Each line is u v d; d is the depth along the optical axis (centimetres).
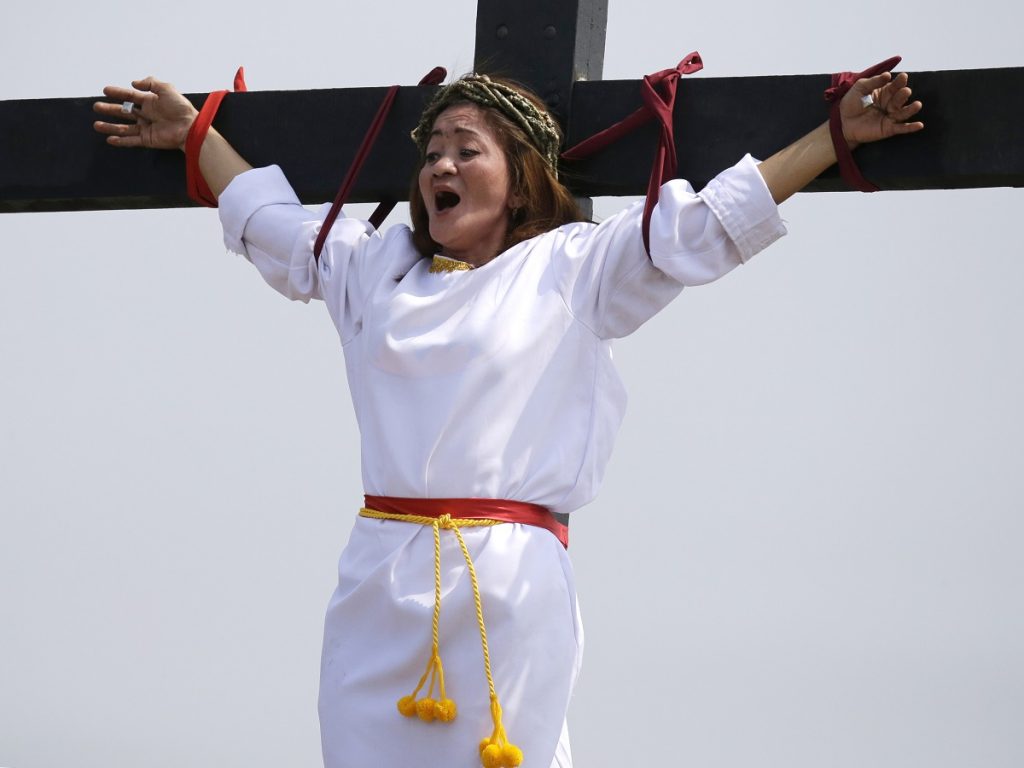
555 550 1113
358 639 1118
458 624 1084
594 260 1121
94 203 1355
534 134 1167
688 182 1163
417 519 1101
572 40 1228
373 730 1098
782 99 1175
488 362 1098
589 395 1124
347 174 1234
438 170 1143
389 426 1114
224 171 1292
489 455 1095
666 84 1182
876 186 1150
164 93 1295
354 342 1176
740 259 1114
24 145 1354
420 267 1168
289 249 1230
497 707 1068
